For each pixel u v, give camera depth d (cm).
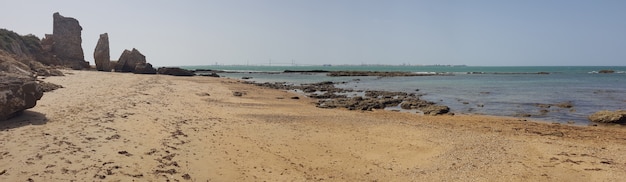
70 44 6475
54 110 1467
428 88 4631
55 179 763
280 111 2202
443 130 1658
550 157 1202
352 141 1409
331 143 1369
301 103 2853
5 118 1222
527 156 1212
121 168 870
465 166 1103
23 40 5959
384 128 1683
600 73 10931
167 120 1527
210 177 907
